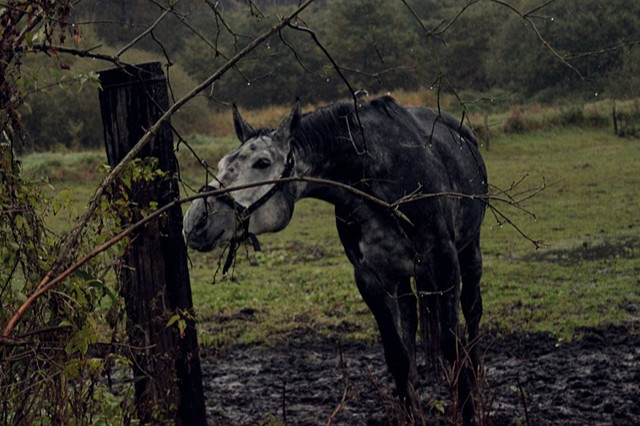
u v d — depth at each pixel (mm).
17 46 3951
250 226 5148
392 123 5957
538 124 30672
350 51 46562
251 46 3922
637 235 14586
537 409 6559
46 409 4039
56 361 3896
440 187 6012
